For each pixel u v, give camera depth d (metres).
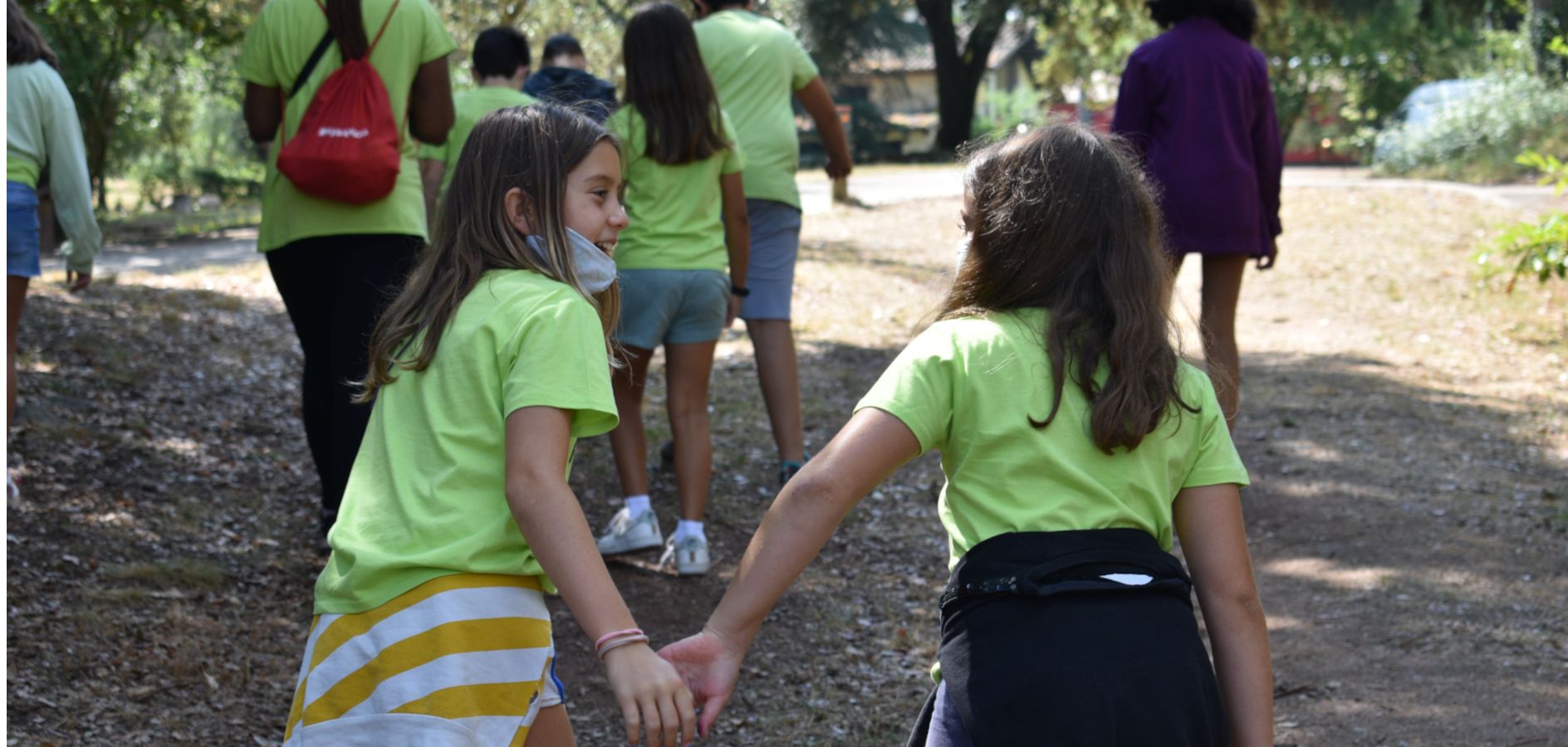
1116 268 2.05
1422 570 4.75
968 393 1.99
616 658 1.92
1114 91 34.53
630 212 4.35
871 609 4.34
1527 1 23.02
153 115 25.55
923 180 21.58
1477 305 9.37
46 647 3.48
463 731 1.96
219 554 4.29
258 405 6.01
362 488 2.14
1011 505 1.95
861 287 9.79
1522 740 3.53
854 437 1.98
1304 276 10.57
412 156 4.38
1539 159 8.51
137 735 3.17
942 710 1.94
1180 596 1.96
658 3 4.36
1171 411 2.03
